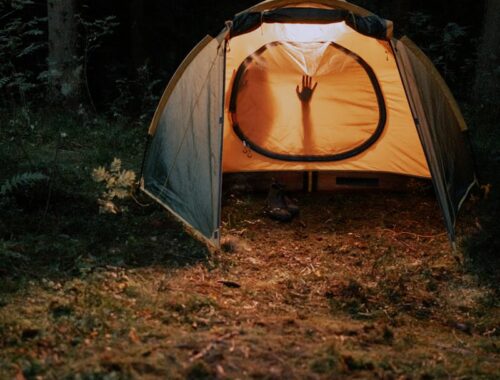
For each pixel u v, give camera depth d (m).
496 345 4.29
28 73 10.82
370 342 4.15
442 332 4.52
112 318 4.17
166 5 13.45
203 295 4.74
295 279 5.24
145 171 6.51
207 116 5.84
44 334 3.86
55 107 9.70
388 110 7.14
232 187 7.09
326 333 4.19
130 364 3.49
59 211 6.11
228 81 7.08
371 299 4.95
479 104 10.11
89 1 13.13
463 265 5.60
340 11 5.79
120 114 9.92
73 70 9.77
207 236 5.52
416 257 5.79
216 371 3.48
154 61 13.40
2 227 5.62
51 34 9.70
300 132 7.22
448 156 6.20
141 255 5.42
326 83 7.13
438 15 13.15
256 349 3.78
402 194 7.19
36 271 4.91
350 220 6.56
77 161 7.57
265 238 6.09
